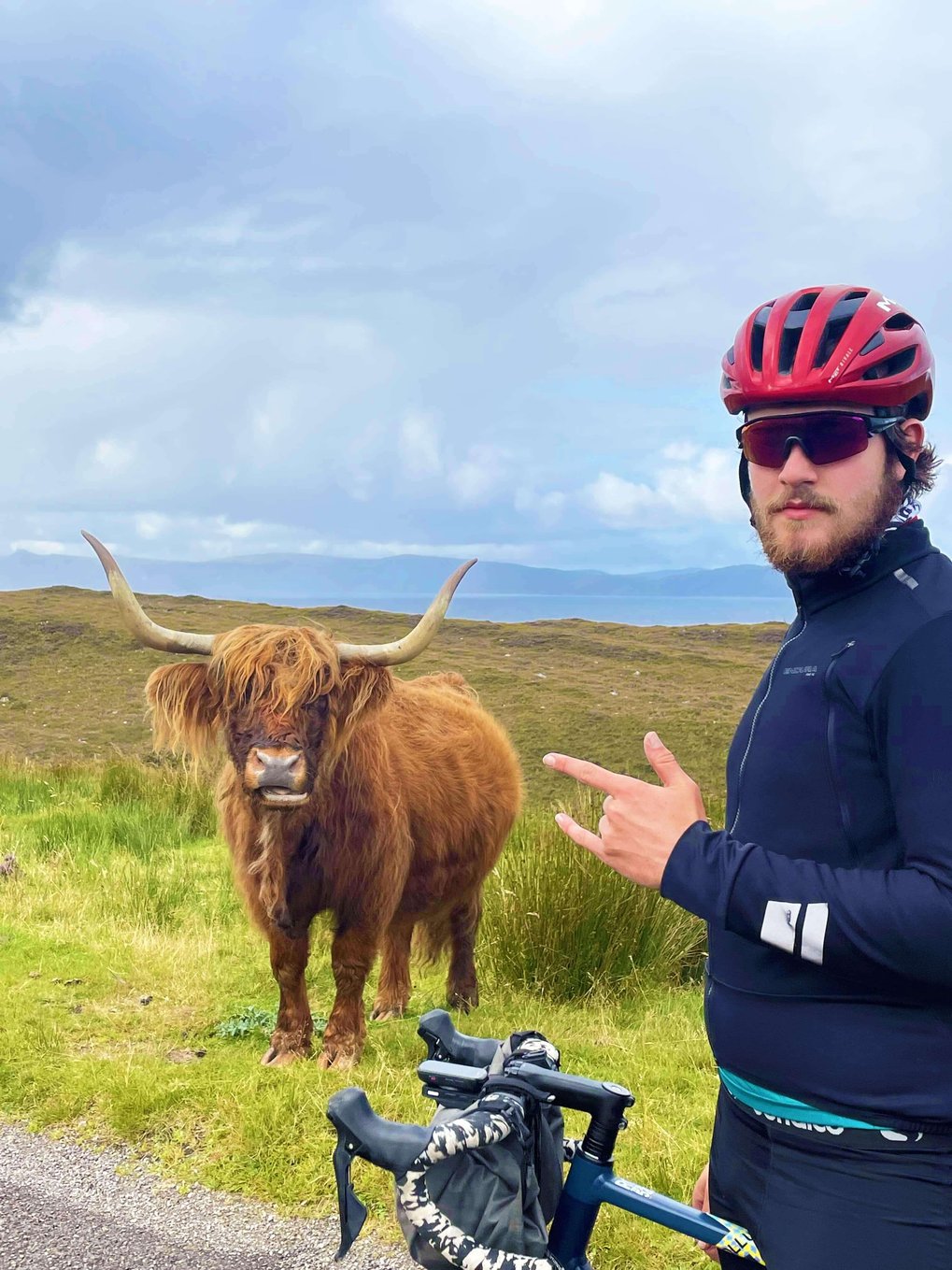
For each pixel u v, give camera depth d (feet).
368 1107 4.43
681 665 112.88
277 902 14.20
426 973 20.11
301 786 13.39
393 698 17.87
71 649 110.83
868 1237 4.35
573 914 18.30
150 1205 10.61
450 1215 4.31
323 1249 9.80
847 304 4.80
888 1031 4.35
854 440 4.67
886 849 4.45
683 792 4.53
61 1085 13.15
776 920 4.18
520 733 78.02
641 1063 14.55
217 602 150.92
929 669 4.25
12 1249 9.77
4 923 20.62
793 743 4.68
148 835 28.40
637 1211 4.82
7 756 44.29
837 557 4.71
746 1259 4.82
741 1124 5.09
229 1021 15.97
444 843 17.31
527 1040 5.14
